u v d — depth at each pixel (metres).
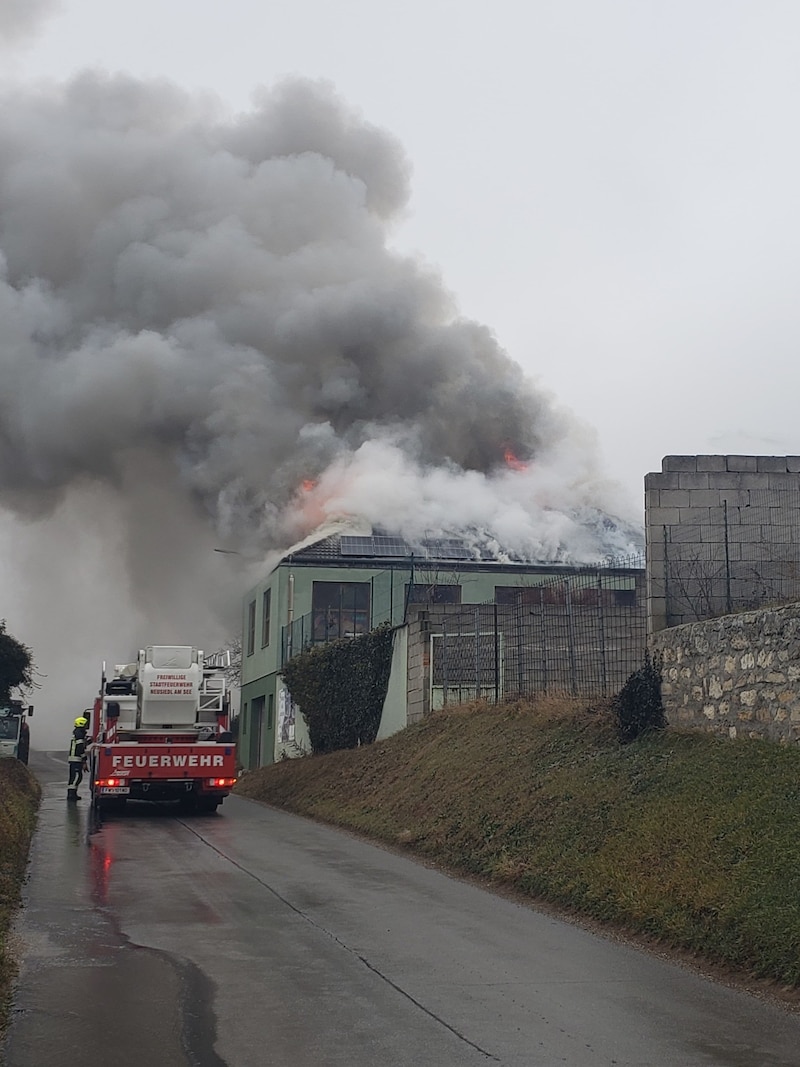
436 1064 5.71
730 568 15.32
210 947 8.46
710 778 11.48
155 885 11.48
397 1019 6.54
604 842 10.96
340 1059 5.79
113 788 19.34
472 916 9.81
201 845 15.10
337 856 13.94
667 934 8.49
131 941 8.66
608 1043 6.07
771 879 8.39
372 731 24.08
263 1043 6.06
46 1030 6.27
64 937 8.80
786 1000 6.91
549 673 19.36
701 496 15.48
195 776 19.70
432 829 14.49
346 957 8.16
